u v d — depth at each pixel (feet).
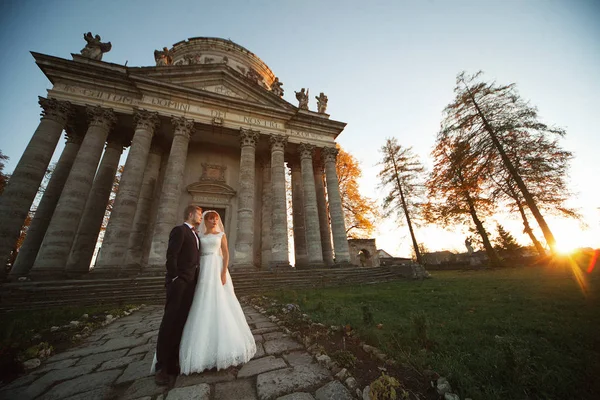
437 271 90.02
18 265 41.37
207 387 7.88
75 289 30.48
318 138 68.95
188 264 9.70
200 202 61.31
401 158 92.43
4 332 13.76
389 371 8.41
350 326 13.44
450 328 13.52
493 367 8.39
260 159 73.20
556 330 12.25
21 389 8.11
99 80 50.11
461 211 77.46
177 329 8.91
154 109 51.49
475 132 66.23
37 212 46.19
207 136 62.90
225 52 83.35
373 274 49.24
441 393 6.86
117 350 12.32
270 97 65.36
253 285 39.01
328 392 7.41
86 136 45.37
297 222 66.85
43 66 46.24
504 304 19.67
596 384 7.25
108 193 51.47
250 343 10.19
